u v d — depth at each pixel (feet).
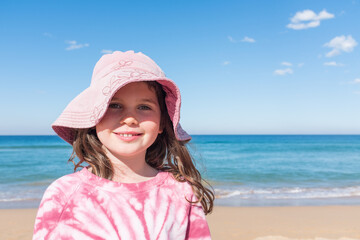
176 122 5.72
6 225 25.23
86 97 5.29
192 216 5.73
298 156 116.67
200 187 6.18
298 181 55.52
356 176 62.95
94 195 5.00
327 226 25.52
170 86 5.57
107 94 4.90
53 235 4.69
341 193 42.04
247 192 42.06
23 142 231.09
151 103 5.32
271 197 38.55
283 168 78.13
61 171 68.85
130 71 5.17
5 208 31.78
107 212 4.93
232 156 114.93
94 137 5.53
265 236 22.86
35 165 81.35
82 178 5.16
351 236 23.02
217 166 82.28
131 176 5.58
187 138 6.53
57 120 5.30
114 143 5.09
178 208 5.55
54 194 4.89
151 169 6.13
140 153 5.65
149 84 5.37
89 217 4.85
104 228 4.84
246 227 25.02
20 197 38.01
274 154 125.39
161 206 5.32
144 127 5.18
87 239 4.76
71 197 4.92
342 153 131.75
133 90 5.16
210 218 27.50
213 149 154.61
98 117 4.82
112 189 5.11
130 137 5.09
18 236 22.63
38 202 34.91
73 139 5.83
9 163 86.38
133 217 5.01
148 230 5.01
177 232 5.34
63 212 4.81
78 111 5.22
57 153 118.21
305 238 22.45
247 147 171.94
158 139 6.50
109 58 5.61
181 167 6.22
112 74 5.16
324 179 58.59
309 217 28.25
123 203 5.06
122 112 5.14
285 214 29.19
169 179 5.82
